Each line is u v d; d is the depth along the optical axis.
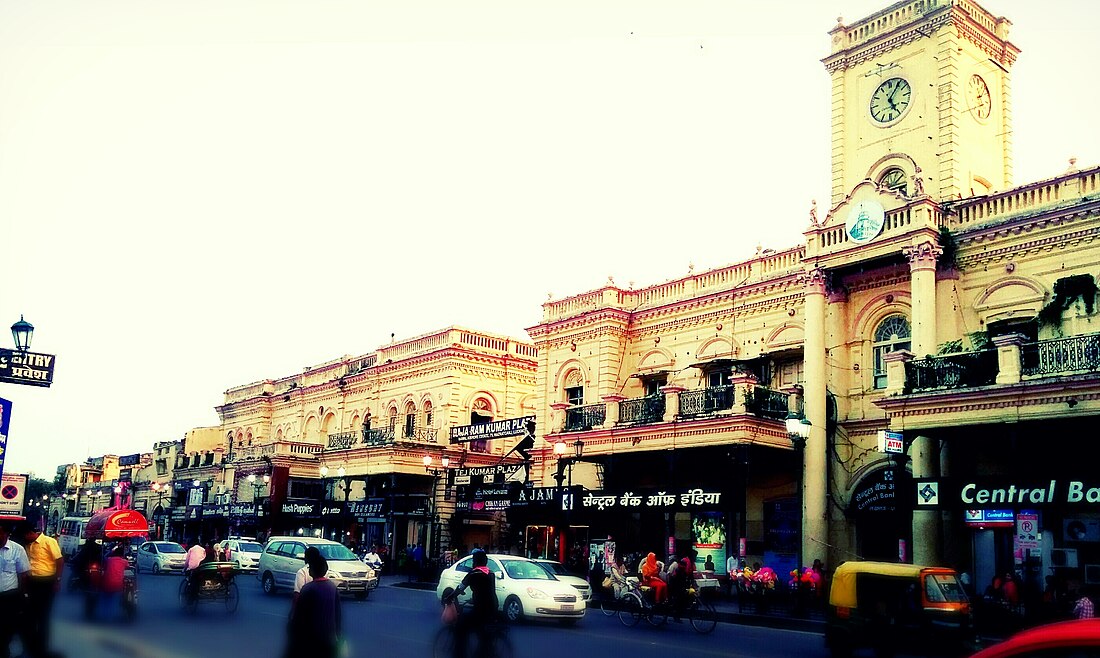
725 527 33.56
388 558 45.72
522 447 43.28
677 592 22.97
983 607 22.83
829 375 31.14
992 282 27.73
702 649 18.89
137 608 20.66
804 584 26.25
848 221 30.23
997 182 31.59
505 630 15.19
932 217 28.50
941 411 24.06
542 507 36.19
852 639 17.89
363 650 17.09
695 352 36.69
